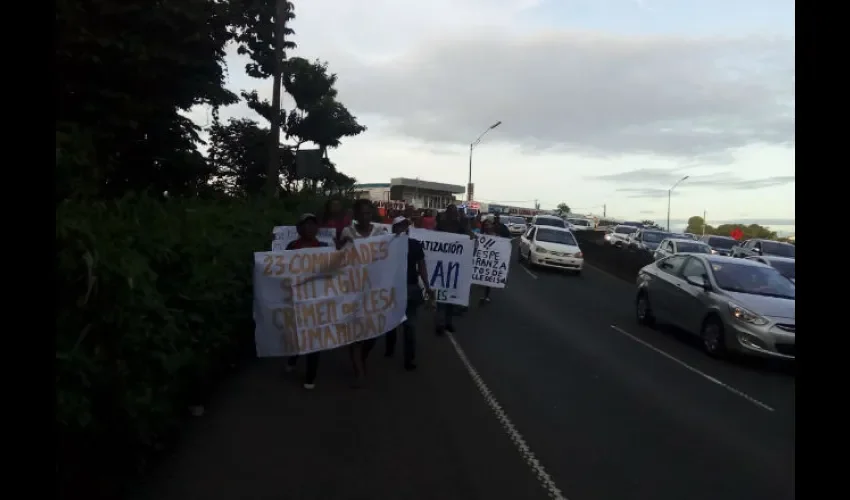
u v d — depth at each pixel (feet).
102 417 13.91
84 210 16.31
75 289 12.74
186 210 24.14
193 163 41.04
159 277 18.13
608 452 18.94
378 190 220.43
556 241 81.92
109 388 13.66
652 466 17.98
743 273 36.91
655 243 105.60
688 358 34.06
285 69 80.23
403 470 16.98
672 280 40.60
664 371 30.50
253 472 16.60
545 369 29.27
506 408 22.91
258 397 23.47
